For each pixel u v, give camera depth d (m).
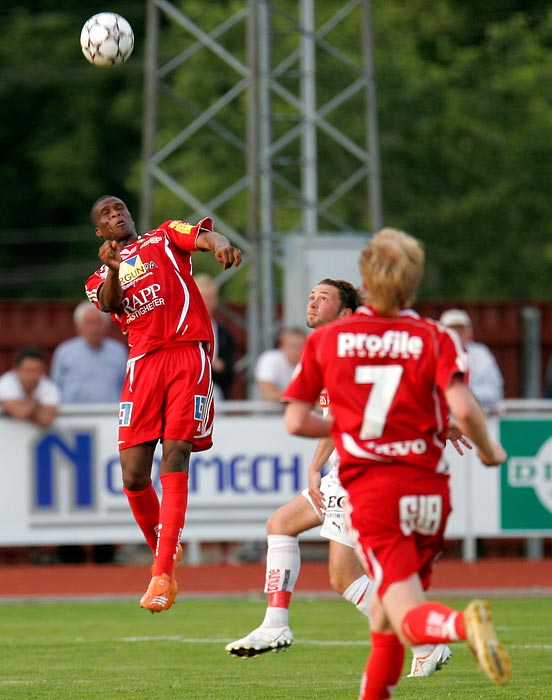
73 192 151.25
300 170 113.62
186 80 121.12
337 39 117.50
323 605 46.03
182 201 120.25
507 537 56.47
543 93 126.69
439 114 122.44
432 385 19.75
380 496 19.61
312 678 28.84
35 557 57.97
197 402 28.75
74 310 72.50
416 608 19.19
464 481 54.84
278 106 114.25
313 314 28.05
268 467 54.38
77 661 32.03
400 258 19.80
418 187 121.56
